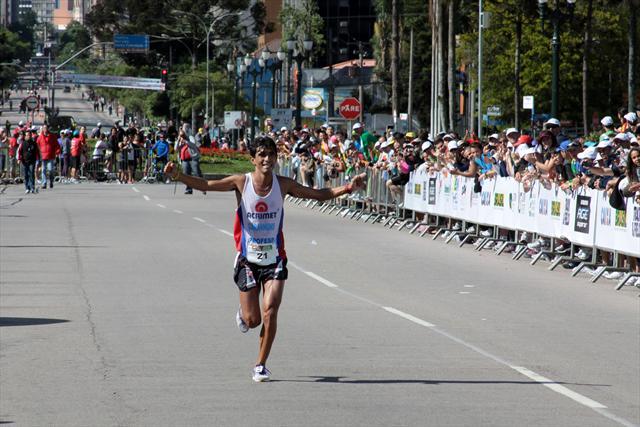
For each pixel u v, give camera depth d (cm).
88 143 14938
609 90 15725
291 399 1956
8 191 9612
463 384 2106
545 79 15125
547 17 7350
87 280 3647
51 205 7688
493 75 15500
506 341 2600
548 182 4312
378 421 1803
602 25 14500
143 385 2062
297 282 3684
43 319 2842
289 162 8919
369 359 2339
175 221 6247
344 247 4953
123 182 11600
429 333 2688
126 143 11594
